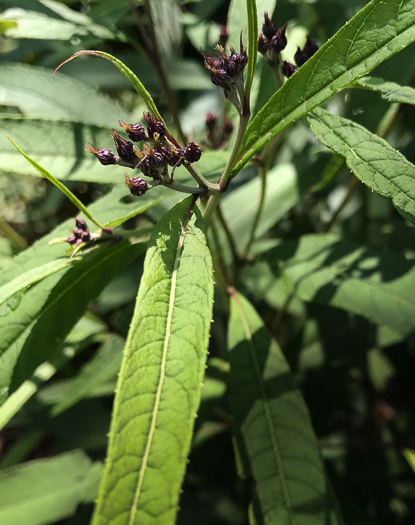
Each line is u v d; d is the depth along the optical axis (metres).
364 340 0.38
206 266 0.16
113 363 0.34
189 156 0.18
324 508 0.24
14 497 0.34
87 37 0.34
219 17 0.51
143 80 0.44
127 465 0.12
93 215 0.23
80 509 0.36
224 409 0.39
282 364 0.28
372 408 0.46
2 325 0.22
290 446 0.26
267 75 0.27
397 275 0.27
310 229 0.48
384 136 0.31
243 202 0.38
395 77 0.27
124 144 0.18
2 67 0.35
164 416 0.13
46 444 0.53
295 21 0.33
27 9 0.34
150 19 0.35
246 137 0.19
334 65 0.17
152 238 0.16
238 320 0.29
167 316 0.15
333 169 0.27
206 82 0.45
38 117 0.25
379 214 0.44
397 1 0.16
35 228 0.50
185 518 0.41
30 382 0.30
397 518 0.43
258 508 0.25
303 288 0.29
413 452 0.37
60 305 0.23
